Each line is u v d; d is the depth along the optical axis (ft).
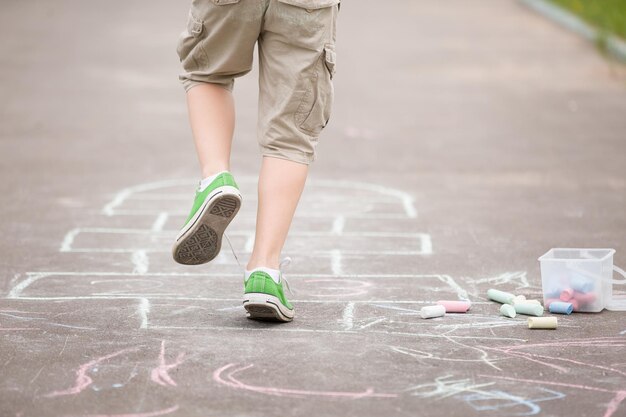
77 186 61.87
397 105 93.20
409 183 63.62
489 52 126.11
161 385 29.63
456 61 119.34
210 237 34.45
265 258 35.09
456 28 148.36
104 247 47.65
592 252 39.45
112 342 33.55
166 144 75.97
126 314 36.81
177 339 33.83
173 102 94.02
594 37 132.57
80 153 72.28
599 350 33.04
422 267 44.50
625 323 36.09
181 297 39.19
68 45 127.95
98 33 139.33
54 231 50.75
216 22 35.12
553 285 38.04
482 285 41.65
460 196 60.03
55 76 106.63
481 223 53.31
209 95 36.35
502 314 36.99
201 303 38.37
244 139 77.51
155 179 64.39
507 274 43.45
